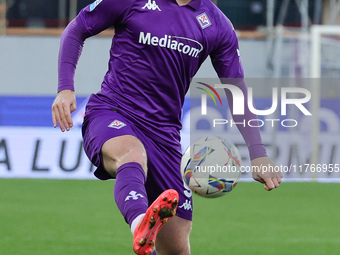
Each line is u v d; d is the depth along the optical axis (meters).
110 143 13.91
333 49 58.84
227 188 14.05
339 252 24.72
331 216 33.47
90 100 15.65
